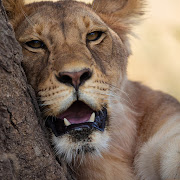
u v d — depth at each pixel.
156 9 19.52
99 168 6.67
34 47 6.24
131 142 7.37
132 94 7.81
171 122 7.25
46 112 5.94
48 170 5.30
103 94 6.30
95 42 6.66
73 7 6.64
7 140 4.91
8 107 4.91
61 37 6.14
